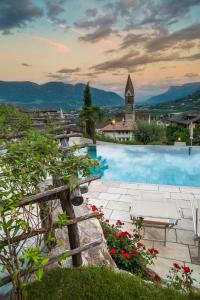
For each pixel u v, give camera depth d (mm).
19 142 2264
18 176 1678
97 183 7473
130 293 2135
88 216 2252
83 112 19391
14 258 1653
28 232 1797
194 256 3707
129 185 7254
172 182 10453
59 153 2270
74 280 2193
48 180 2588
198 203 4648
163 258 3652
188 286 2535
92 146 15047
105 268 2436
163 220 4270
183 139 26594
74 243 2258
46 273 2264
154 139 23625
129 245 3438
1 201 1540
